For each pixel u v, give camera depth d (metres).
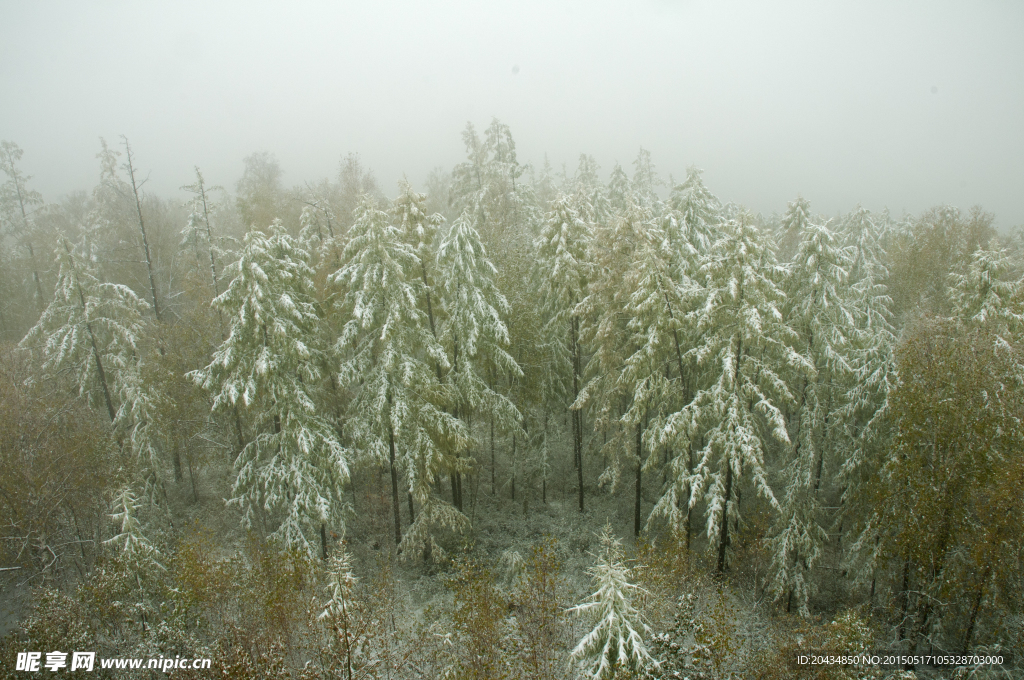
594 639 9.48
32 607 11.92
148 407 17.81
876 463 14.99
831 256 16.14
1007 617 12.37
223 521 19.34
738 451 14.84
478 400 17.33
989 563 11.20
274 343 14.81
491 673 10.29
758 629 14.37
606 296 16.25
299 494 15.60
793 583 15.70
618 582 9.70
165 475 19.14
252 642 10.85
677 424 14.98
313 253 21.94
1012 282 14.95
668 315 15.24
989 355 11.77
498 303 17.95
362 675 10.62
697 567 15.59
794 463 16.78
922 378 12.43
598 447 22.27
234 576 12.41
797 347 16.55
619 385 16.55
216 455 20.92
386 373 16.05
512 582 16.28
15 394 15.09
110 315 19.58
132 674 10.48
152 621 11.94
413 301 15.23
